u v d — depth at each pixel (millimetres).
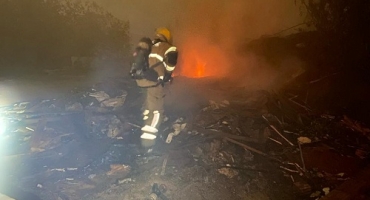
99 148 5465
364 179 4777
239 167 5020
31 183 4602
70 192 4414
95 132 6016
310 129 6391
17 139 5863
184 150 5375
